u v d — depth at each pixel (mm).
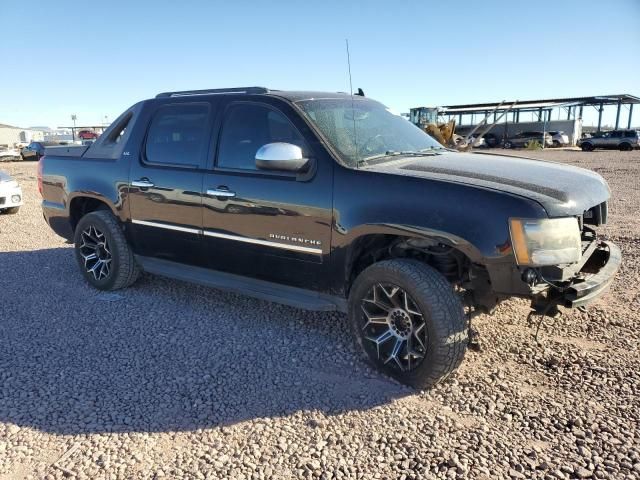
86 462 2803
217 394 3461
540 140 46781
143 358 3992
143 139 5051
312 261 3904
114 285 5430
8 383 3629
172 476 2684
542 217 3078
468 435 2967
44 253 7336
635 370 3605
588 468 2670
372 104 4848
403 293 3475
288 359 3943
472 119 53906
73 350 4145
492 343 4059
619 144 41000
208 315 4840
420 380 3443
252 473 2699
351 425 3092
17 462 2814
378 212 3516
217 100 4543
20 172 25125
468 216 3221
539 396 3334
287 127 4051
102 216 5359
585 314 4555
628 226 8148
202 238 4559
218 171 4387
